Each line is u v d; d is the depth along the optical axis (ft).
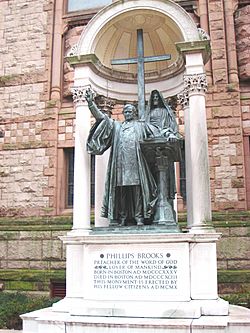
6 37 63.21
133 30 36.78
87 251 27.84
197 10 57.26
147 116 31.94
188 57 31.27
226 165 52.11
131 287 26.61
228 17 56.03
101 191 34.71
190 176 30.81
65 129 58.90
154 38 37.65
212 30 55.88
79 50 33.60
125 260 27.04
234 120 52.90
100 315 25.30
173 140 28.73
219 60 54.85
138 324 23.27
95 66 34.42
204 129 29.91
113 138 30.37
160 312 24.66
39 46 61.87
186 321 23.54
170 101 37.06
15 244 54.08
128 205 30.42
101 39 35.42
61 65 61.21
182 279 26.00
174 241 26.45
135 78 38.01
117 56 37.93
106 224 34.04
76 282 28.40
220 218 49.21
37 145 59.00
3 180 59.41
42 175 58.13
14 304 40.91
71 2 63.05
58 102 59.67
